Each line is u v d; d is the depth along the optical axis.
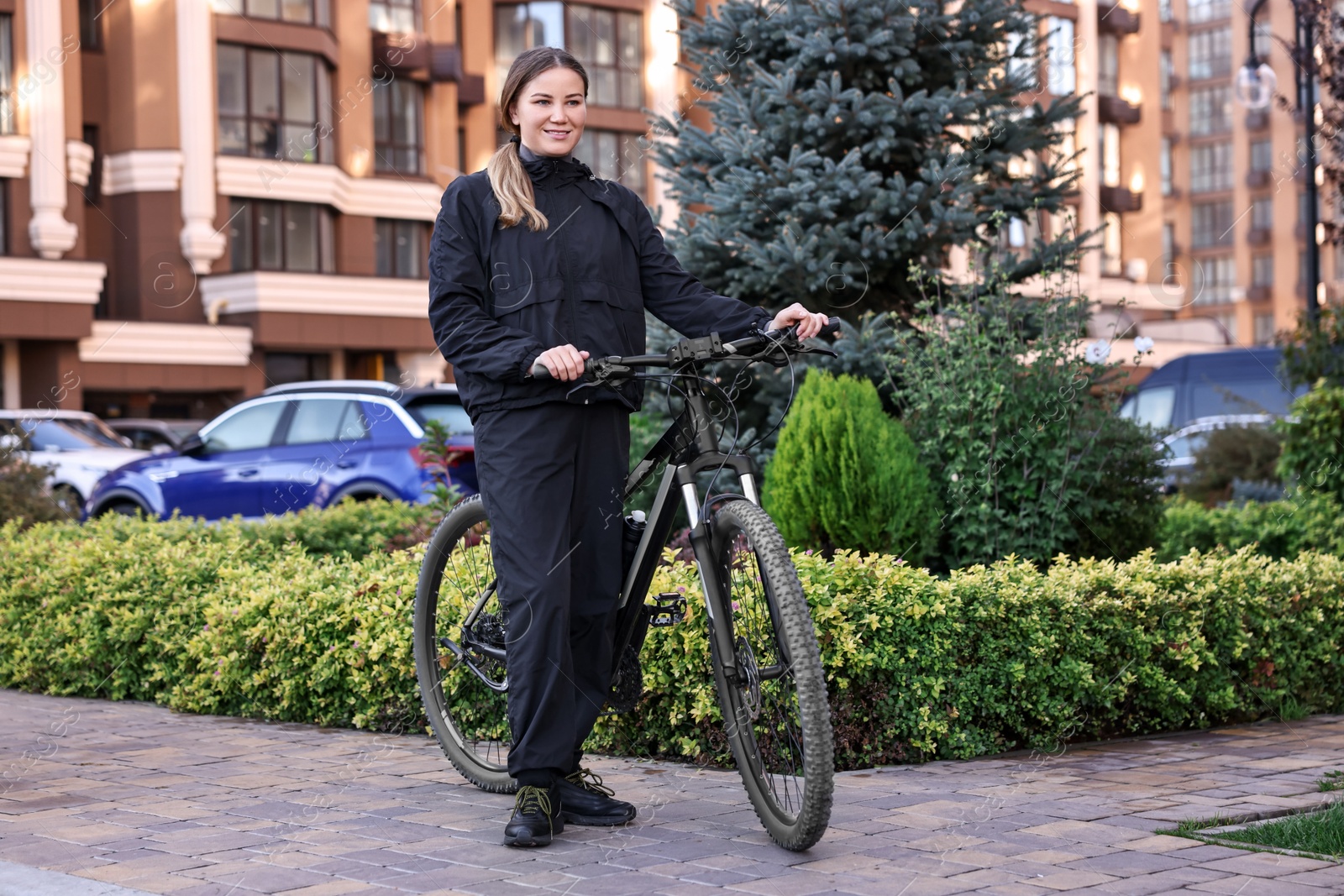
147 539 6.57
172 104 25.12
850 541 5.50
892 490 5.50
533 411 3.39
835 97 7.00
